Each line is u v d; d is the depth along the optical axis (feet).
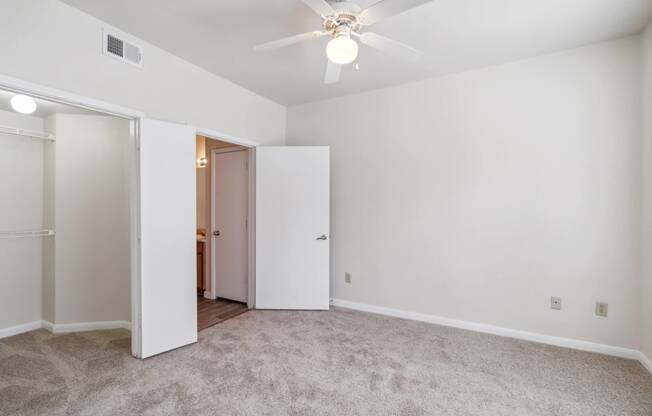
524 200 8.95
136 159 7.75
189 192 8.65
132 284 7.84
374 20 5.52
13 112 9.41
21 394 6.28
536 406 6.00
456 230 9.90
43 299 9.90
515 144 9.03
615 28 7.34
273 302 11.64
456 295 9.92
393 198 10.92
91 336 9.18
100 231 9.75
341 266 11.94
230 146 12.73
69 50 6.49
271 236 11.64
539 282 8.79
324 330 9.61
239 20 7.04
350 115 11.72
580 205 8.29
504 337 9.12
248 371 7.16
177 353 8.06
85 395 6.25
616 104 7.85
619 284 7.90
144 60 7.90
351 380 6.81
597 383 6.73
